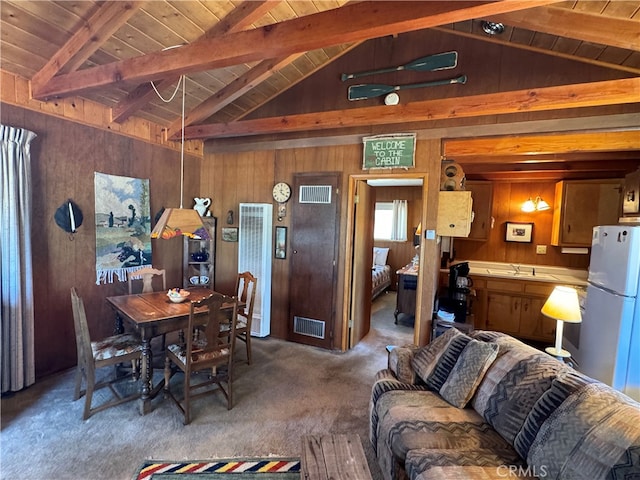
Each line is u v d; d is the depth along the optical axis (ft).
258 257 14.03
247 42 6.94
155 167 13.37
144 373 8.40
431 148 11.45
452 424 5.92
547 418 4.91
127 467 6.61
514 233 15.65
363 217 14.01
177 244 14.76
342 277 13.01
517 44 9.96
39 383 9.64
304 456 4.88
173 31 9.06
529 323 14.14
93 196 11.11
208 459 6.91
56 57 8.76
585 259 14.47
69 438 7.36
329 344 13.21
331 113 11.32
